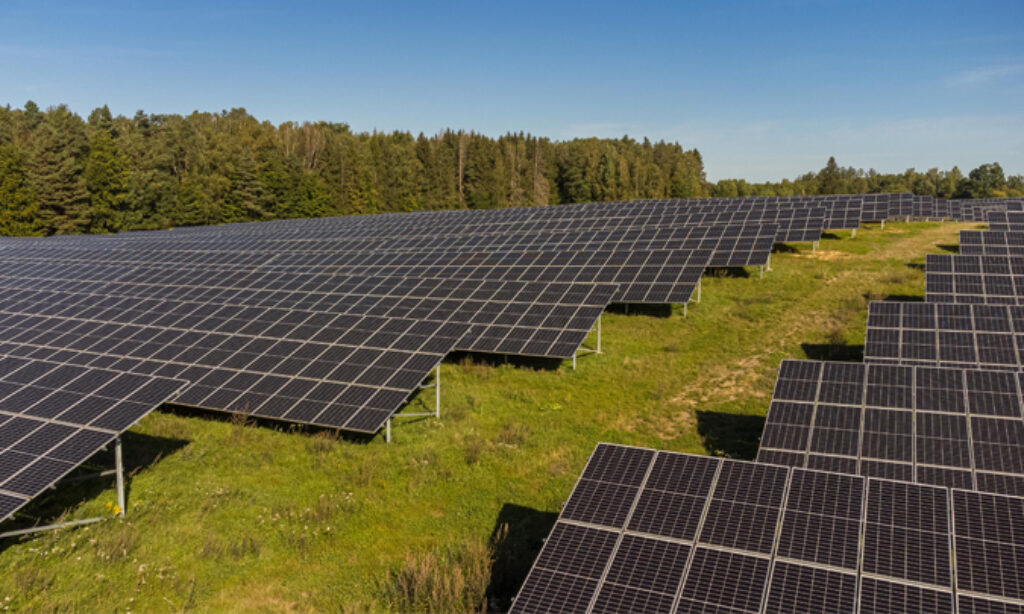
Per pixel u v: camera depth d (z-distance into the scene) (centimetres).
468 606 1298
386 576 1427
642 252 3591
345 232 6312
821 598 1002
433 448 2011
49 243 6419
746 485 1245
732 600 1023
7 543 1498
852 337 2809
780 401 1784
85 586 1374
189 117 18025
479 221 6650
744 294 3478
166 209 10262
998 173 17400
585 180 15425
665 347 2852
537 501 1728
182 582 1396
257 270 3919
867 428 1622
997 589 966
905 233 4959
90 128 11325
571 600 1075
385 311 2855
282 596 1367
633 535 1181
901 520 1109
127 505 1681
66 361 2542
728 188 17562
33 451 1577
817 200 6144
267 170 11731
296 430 2128
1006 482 1410
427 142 14475
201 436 2095
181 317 2922
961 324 2273
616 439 2081
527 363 2709
